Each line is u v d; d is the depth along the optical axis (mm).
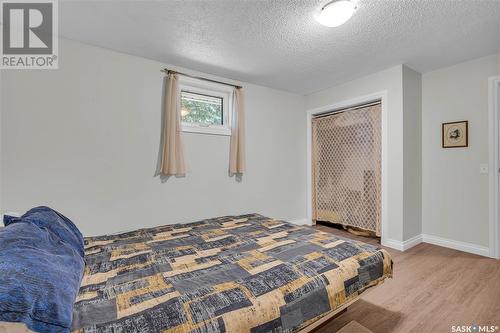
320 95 3980
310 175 4219
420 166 3277
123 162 2617
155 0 1786
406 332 1572
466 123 2891
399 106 2992
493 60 2711
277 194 3881
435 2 1816
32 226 1199
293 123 4082
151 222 2779
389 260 1647
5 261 864
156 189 2811
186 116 3113
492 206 2719
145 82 2738
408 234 3078
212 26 2127
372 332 1572
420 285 2143
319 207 4195
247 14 1955
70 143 2346
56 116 2283
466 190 2916
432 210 3209
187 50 2566
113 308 1004
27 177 2168
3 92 2086
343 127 3775
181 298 1076
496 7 1875
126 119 2629
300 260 1475
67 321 820
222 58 2756
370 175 3459
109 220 2543
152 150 2781
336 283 1323
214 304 1042
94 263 1478
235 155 3295
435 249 3008
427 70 3160
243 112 3377
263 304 1086
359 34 2262
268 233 2066
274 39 2346
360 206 3592
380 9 1893
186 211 3014
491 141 2723
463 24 2109
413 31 2219
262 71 3133
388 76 3088
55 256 1103
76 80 2367
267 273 1318
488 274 2322
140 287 1188
